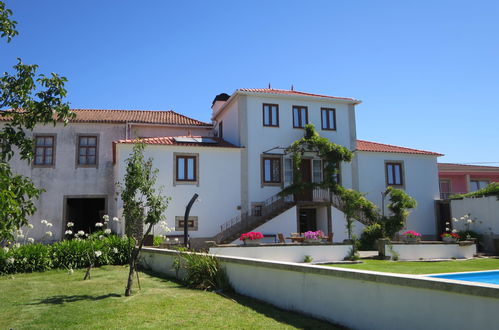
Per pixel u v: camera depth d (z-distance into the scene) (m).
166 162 21.17
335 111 25.36
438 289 4.71
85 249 14.21
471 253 19.09
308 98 24.59
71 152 22.88
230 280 9.30
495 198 22.22
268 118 23.78
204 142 22.77
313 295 6.75
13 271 12.92
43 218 21.88
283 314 6.93
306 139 22.83
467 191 32.28
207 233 21.30
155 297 8.39
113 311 7.12
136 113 27.62
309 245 16.25
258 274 8.27
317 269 6.64
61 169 22.58
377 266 15.02
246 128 23.12
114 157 23.12
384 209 25.17
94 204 26.12
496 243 21.22
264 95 23.62
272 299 7.75
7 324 6.30
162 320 6.48
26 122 5.93
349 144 25.30
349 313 6.01
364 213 22.66
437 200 26.52
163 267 12.66
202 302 7.88
